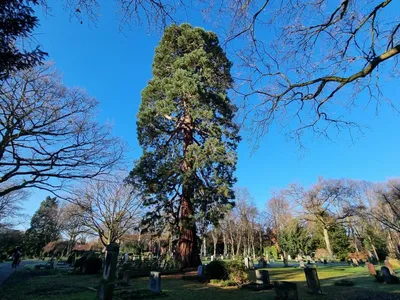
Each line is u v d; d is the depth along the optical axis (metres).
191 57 21.30
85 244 52.44
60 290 11.51
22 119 8.43
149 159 20.16
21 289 11.88
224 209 18.50
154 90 22.73
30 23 4.98
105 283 8.42
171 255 22.67
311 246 46.50
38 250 58.41
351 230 48.31
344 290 10.81
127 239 35.88
